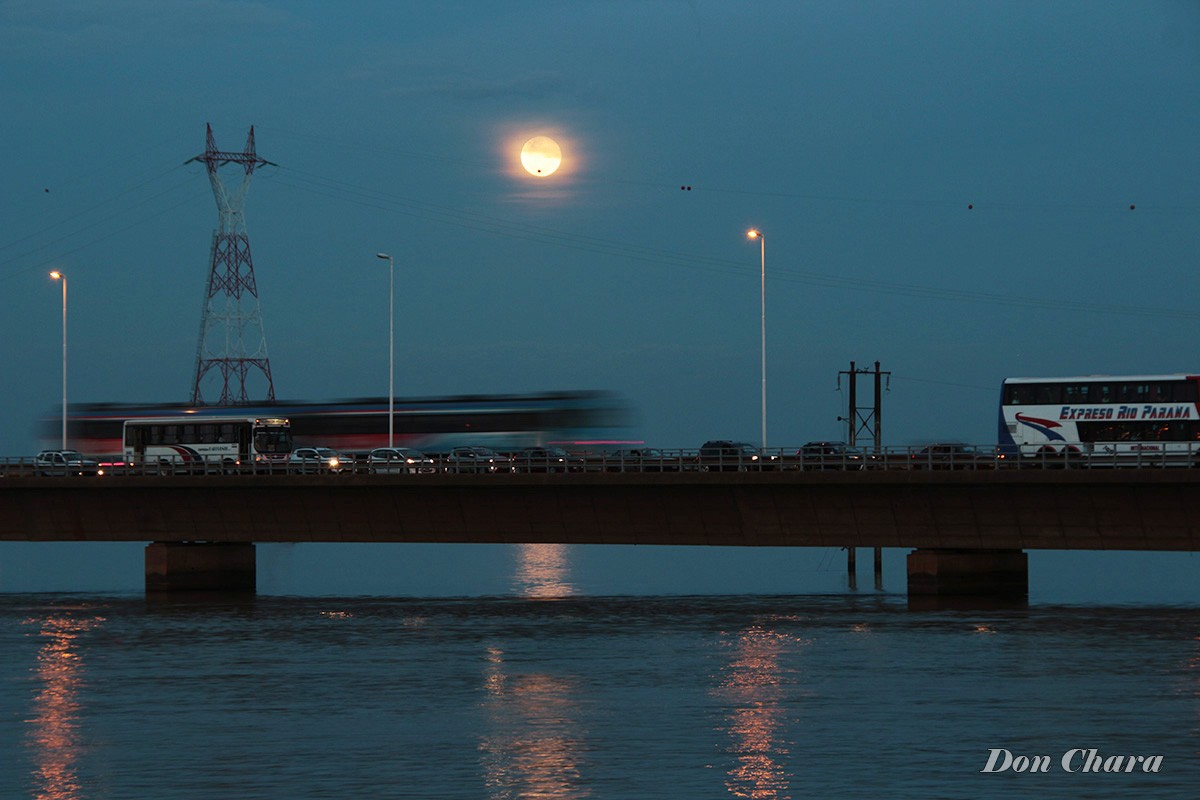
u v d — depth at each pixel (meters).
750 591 172.00
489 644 113.81
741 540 135.88
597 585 191.25
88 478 157.12
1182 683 91.56
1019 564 139.50
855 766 70.88
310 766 71.56
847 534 132.88
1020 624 120.94
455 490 143.62
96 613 140.88
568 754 73.62
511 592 173.25
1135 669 96.88
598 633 120.25
